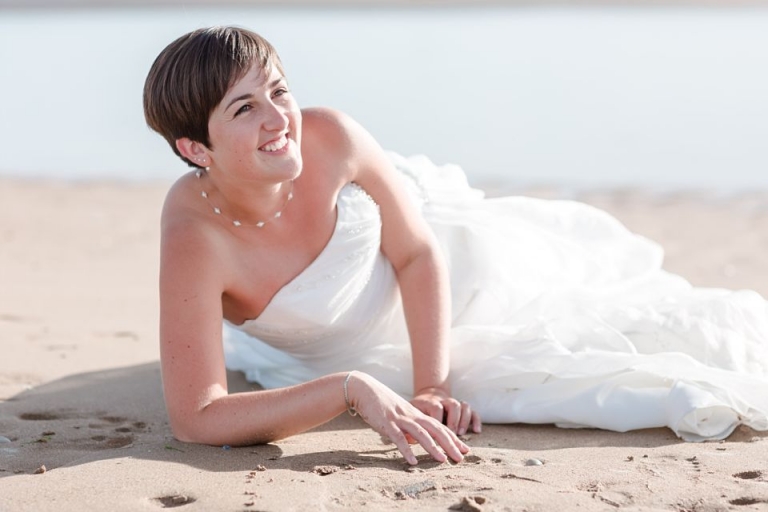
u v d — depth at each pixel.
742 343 7.29
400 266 7.14
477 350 7.12
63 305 10.62
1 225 15.52
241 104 5.89
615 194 17.23
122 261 13.12
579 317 7.37
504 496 5.31
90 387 7.78
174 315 6.23
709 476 5.62
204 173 6.49
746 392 6.51
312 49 37.34
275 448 6.21
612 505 5.21
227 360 8.62
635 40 40.78
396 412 5.98
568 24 47.72
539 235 8.37
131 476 5.66
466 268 7.74
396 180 7.01
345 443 6.35
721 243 13.87
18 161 21.47
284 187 6.48
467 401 6.96
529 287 7.90
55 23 51.53
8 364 8.38
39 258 13.25
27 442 6.45
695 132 22.91
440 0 62.00
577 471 5.75
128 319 10.05
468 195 8.43
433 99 27.11
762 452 6.04
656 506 5.20
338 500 5.29
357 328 7.23
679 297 8.01
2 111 27.66
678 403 6.34
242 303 6.71
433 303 6.99
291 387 6.17
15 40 44.09
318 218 6.62
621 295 8.02
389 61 34.62
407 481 5.56
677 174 18.83
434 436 5.96
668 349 7.29
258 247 6.54
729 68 32.81
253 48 5.93
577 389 6.75
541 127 23.55
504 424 6.85
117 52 39.53
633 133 22.86
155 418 7.03
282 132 5.97
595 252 8.56
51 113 27.39
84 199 17.77
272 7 58.16
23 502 5.30
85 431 6.71
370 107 25.47
